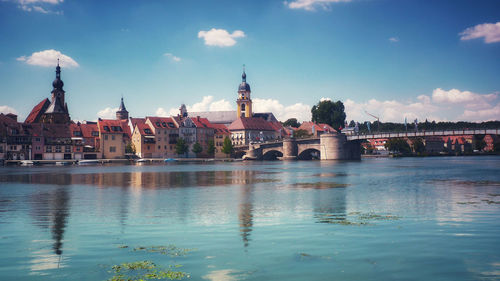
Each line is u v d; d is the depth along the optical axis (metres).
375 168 111.12
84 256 20.48
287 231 25.98
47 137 177.62
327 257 19.94
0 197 47.19
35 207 38.47
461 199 42.47
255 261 19.39
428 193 48.59
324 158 182.88
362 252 20.75
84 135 192.25
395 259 19.55
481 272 17.73
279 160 198.62
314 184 62.56
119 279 17.12
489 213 32.78
